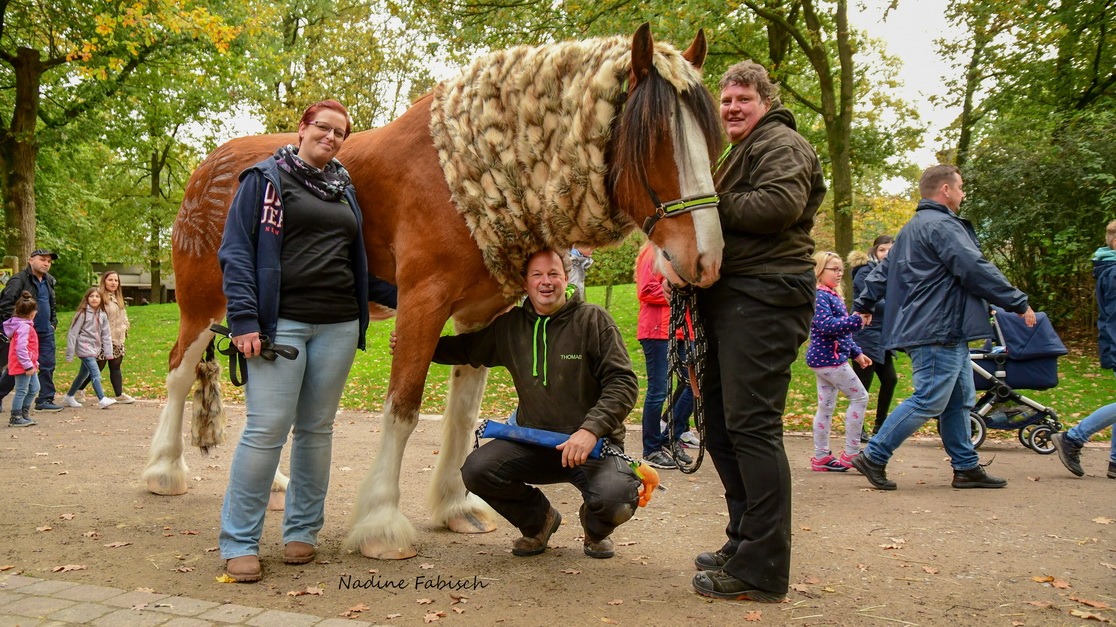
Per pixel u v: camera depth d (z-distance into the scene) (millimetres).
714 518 4039
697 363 2834
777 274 2697
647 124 2670
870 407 8258
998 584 2963
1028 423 6160
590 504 3066
